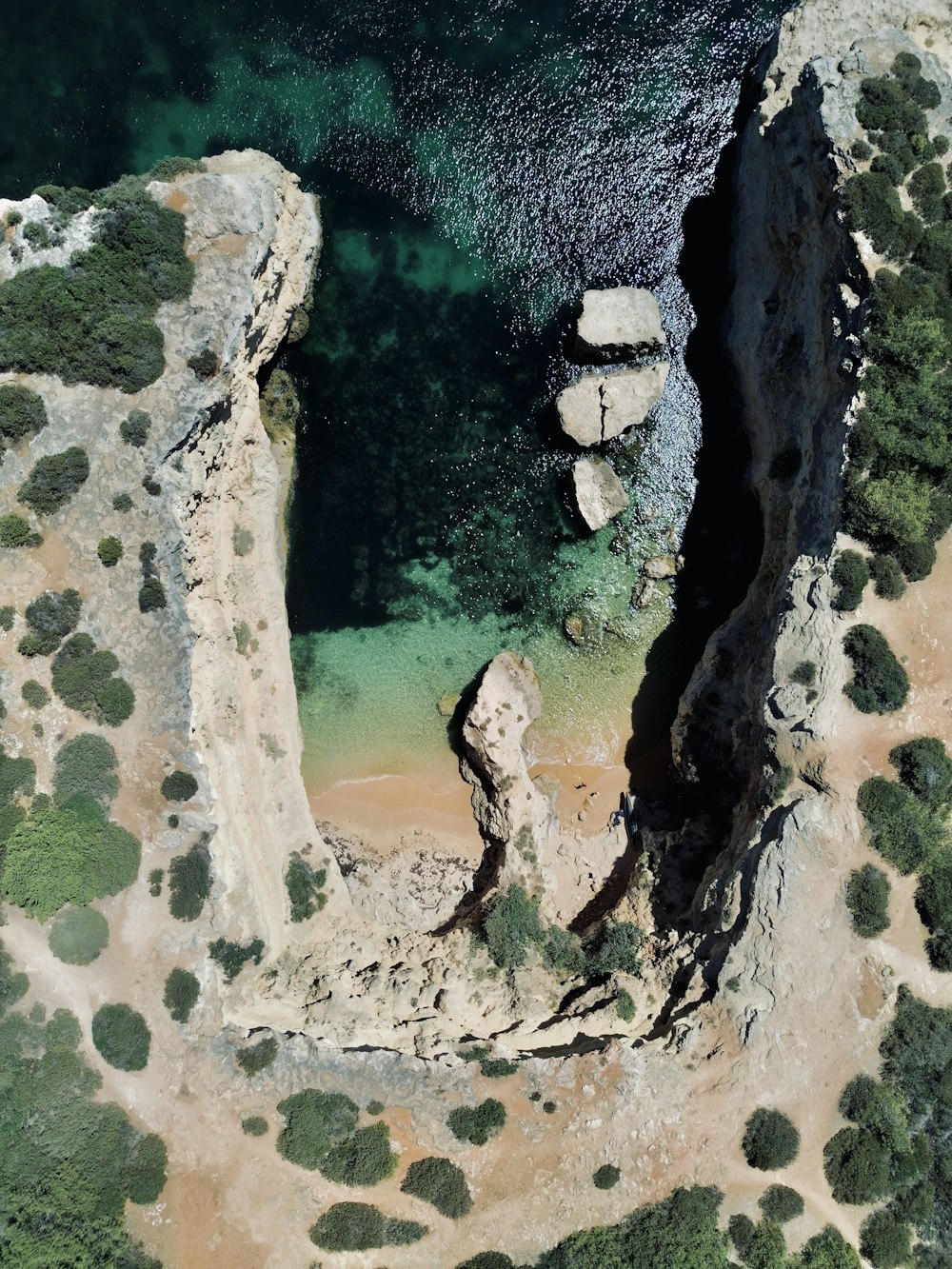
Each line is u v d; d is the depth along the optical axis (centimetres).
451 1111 4228
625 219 5297
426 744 5325
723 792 4869
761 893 4181
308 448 5341
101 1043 4344
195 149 5369
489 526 5334
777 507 4825
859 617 4259
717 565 5197
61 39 5366
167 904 4538
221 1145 4244
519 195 5319
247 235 4672
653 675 5234
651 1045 4234
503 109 5312
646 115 5294
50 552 4556
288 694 5247
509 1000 4647
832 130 4438
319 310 5350
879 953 4119
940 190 4453
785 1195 3997
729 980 4184
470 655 5328
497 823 5119
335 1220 4094
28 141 5369
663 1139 4112
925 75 4572
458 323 5334
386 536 5356
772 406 4866
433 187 5331
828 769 4194
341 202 5328
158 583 4541
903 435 4181
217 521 4969
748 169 5097
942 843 4119
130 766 4575
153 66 5362
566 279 5303
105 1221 4100
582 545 5303
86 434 4544
